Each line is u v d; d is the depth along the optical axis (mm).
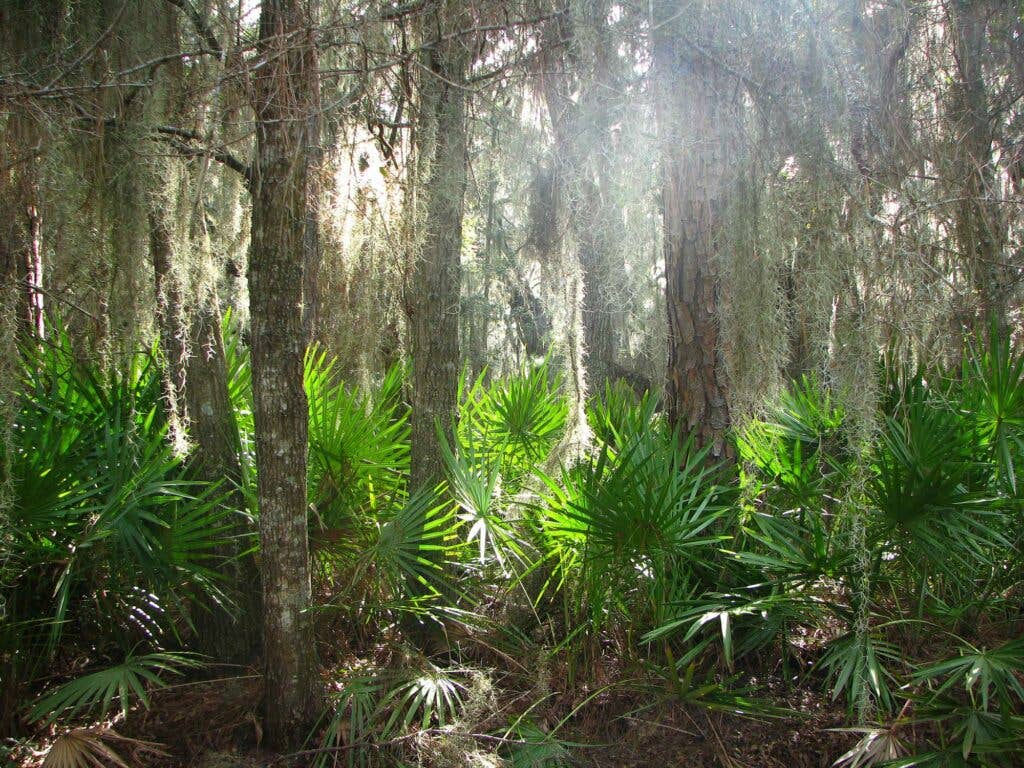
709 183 3982
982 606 3617
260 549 3305
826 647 3645
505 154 4469
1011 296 4617
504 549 3828
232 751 3240
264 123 2992
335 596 3762
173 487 3473
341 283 4828
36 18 3363
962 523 3285
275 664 3244
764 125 3596
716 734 3342
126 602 3590
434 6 3629
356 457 3947
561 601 4125
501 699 3598
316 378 4285
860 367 3240
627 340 7367
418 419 4156
